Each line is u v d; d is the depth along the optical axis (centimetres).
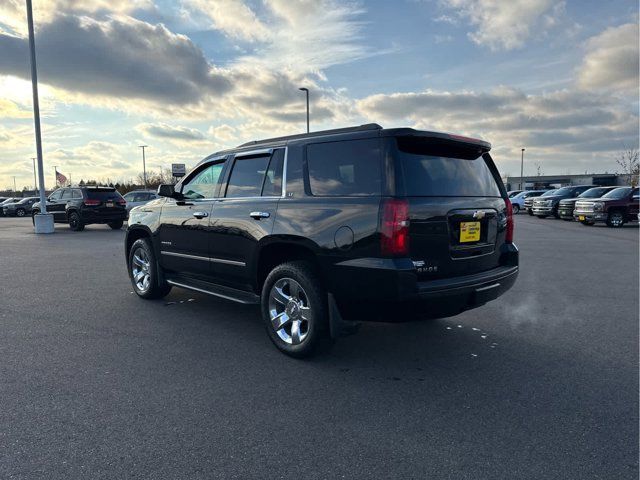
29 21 1619
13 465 246
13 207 3659
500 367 385
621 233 1623
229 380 358
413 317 352
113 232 1719
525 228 1875
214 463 249
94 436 275
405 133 351
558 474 240
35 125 1662
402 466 247
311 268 392
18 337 456
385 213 339
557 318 530
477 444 269
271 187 434
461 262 378
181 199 536
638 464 248
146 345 436
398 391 340
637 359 401
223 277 489
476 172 414
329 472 242
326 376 367
